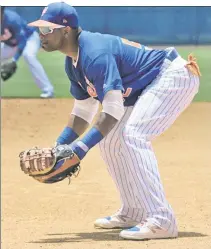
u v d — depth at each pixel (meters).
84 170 18.72
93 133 10.45
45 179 10.66
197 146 22.58
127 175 11.57
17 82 36.97
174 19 49.28
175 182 17.02
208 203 14.62
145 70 10.95
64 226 12.34
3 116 27.44
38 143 23.53
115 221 11.98
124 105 11.27
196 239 11.02
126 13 48.56
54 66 42.34
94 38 10.56
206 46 48.56
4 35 28.42
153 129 10.96
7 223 12.68
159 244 10.59
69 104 30.00
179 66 11.05
